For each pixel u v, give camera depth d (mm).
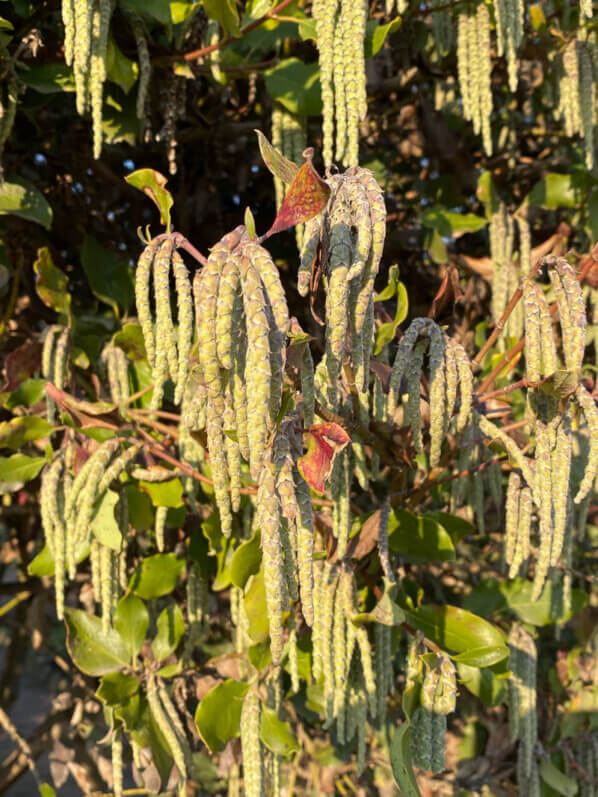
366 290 741
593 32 1042
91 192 1144
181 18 989
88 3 892
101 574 924
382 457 926
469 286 1150
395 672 1230
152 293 1094
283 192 1016
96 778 1188
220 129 1121
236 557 904
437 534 918
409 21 1097
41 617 1258
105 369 1062
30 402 1001
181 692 1011
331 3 893
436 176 1240
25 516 1258
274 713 947
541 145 1287
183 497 1021
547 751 1126
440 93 1147
